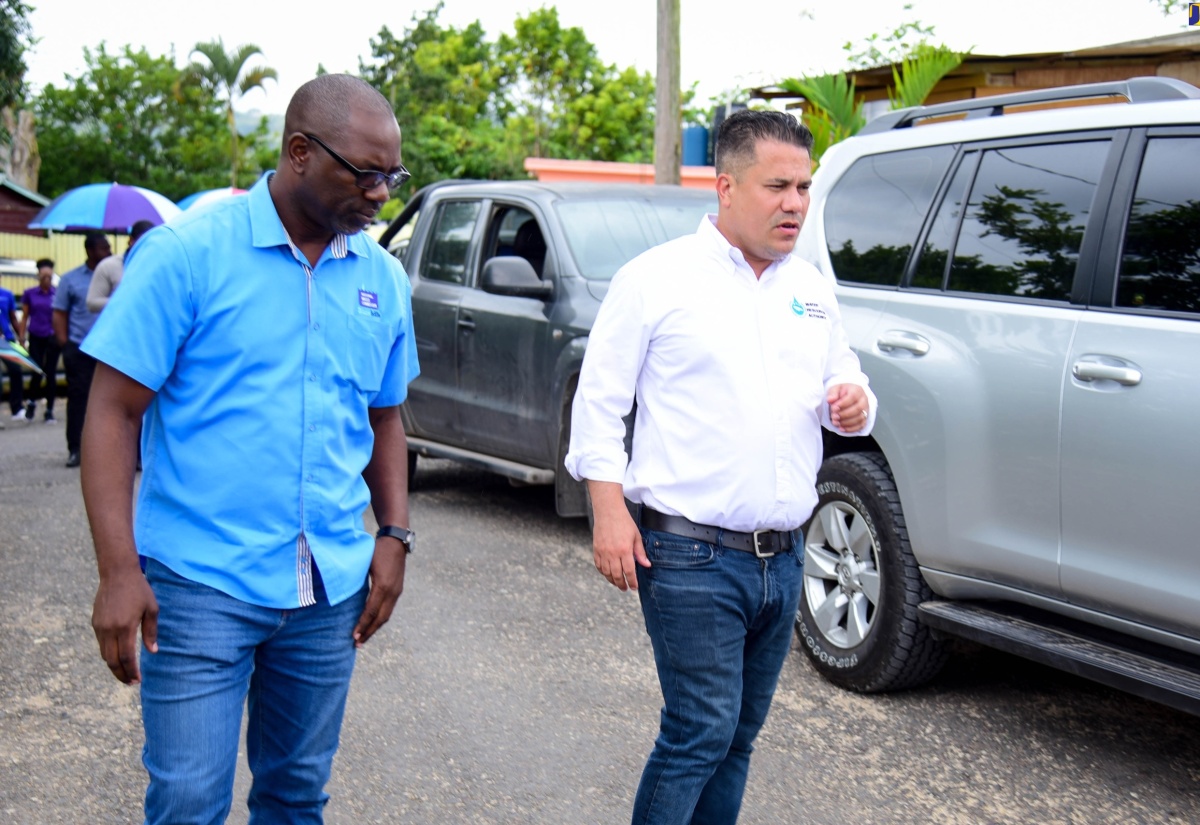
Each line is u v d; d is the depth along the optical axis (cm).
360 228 225
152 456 223
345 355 230
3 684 446
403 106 4506
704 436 255
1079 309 369
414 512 738
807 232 484
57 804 348
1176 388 332
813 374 266
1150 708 427
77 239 2502
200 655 217
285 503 223
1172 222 352
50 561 629
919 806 348
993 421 381
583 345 599
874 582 427
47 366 1309
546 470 654
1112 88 397
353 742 392
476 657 475
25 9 2170
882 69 1145
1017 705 428
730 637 259
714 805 281
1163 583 335
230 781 226
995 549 382
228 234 219
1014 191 404
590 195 690
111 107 5378
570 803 349
